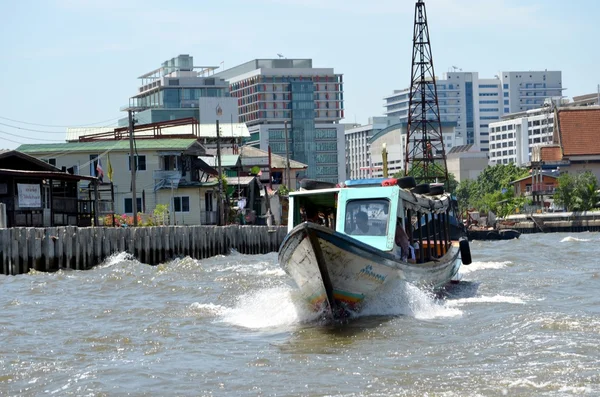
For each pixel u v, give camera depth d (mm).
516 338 18359
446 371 15734
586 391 14062
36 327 22219
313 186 23500
